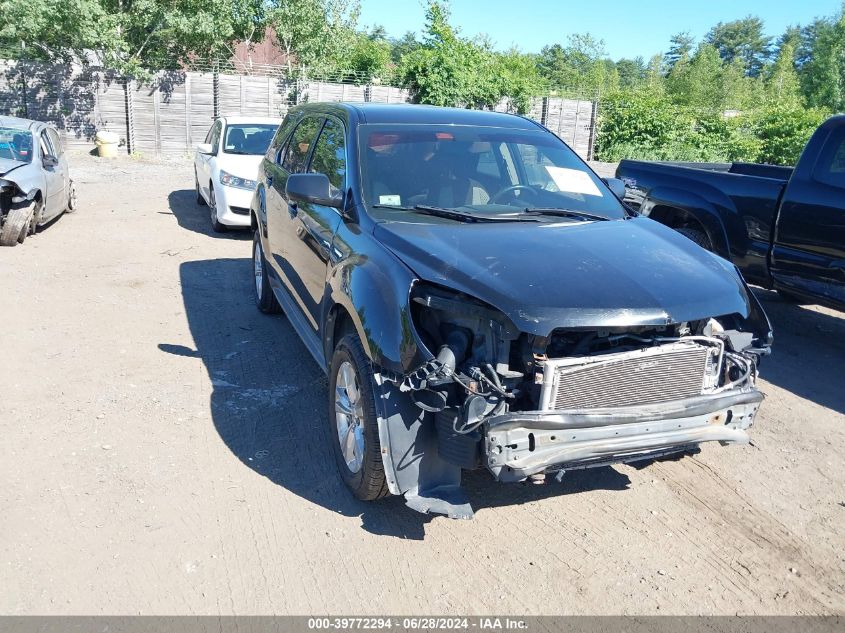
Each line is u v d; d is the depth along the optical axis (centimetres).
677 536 379
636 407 331
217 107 2338
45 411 486
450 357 318
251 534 365
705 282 358
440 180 457
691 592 336
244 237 1088
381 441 345
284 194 586
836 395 571
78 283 796
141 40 2397
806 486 432
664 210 796
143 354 596
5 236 927
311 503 395
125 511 379
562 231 403
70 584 325
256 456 441
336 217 455
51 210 1051
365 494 377
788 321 766
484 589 333
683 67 6322
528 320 314
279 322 693
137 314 700
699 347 343
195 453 441
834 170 626
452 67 2752
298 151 595
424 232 392
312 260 484
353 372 380
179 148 2305
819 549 372
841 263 618
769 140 2939
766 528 388
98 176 1725
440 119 510
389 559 351
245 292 794
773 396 565
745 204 700
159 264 900
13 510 376
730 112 4847
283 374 566
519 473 315
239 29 2703
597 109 3064
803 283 659
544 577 342
